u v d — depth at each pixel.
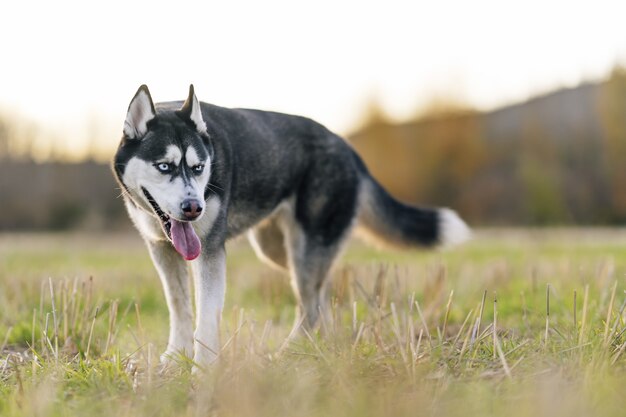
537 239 19.42
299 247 6.01
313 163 6.02
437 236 6.64
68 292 5.72
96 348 4.91
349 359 3.82
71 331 5.19
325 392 3.46
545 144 38.41
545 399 3.05
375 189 6.62
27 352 5.10
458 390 3.39
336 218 6.14
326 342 4.44
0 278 8.83
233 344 3.86
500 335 4.80
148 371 3.83
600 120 38.06
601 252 13.22
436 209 6.70
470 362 3.84
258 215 5.72
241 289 8.47
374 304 5.00
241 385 3.46
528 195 34.34
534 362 3.76
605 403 3.12
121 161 4.87
